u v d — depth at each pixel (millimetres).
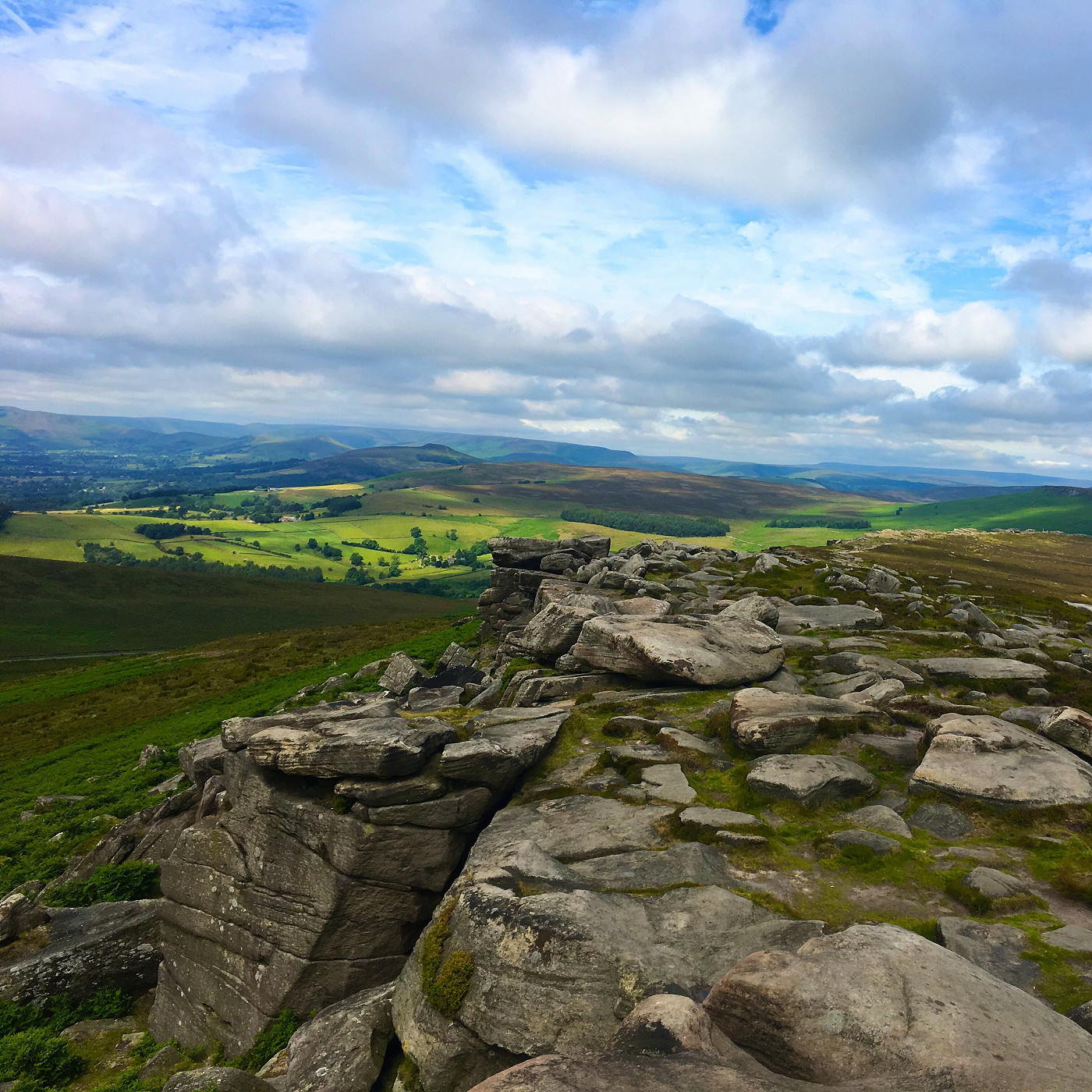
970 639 29641
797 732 17562
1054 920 10805
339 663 67750
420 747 16203
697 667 22234
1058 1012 8375
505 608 51062
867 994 7832
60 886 25609
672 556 57812
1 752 58844
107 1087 15773
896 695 20172
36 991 18922
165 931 18750
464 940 11039
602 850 13445
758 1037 7891
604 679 23969
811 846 13414
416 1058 10734
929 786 15125
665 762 17375
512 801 16562
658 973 9609
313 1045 13039
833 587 42688
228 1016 16797
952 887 11734
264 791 17203
